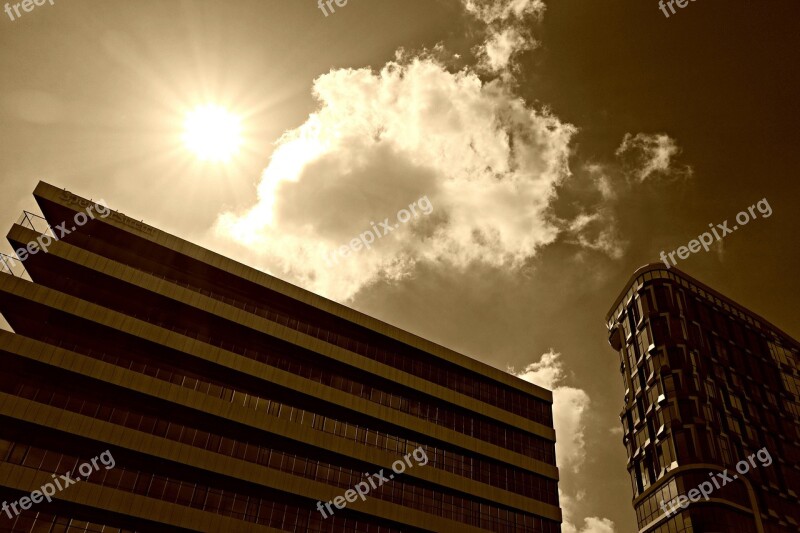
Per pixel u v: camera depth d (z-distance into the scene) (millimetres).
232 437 44906
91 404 41031
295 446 46781
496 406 60438
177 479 41406
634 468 70562
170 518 38906
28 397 39531
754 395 73562
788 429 74000
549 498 57750
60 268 44906
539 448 60688
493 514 53969
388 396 54375
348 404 50469
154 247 48781
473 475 54906
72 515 37281
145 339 43844
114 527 37938
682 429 63906
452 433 55469
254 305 52094
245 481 42656
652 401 69000
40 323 43031
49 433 38219
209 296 50500
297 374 50438
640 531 66000
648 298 75438
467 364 60938
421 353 58656
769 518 62375
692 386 66500
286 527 43625
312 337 51656
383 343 57500
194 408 43125
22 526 35812
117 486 39188
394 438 52531
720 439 64188
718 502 58781
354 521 47062
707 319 76312
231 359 46344
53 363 39812
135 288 45844
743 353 77188
